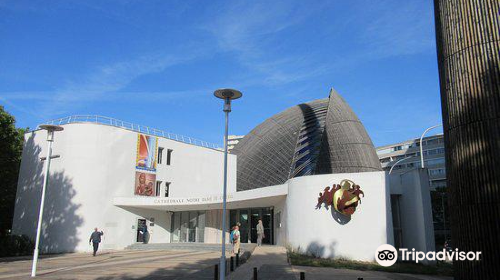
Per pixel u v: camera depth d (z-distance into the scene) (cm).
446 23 1188
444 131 1205
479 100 1080
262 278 1422
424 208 2230
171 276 1516
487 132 1055
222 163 4378
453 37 1159
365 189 2292
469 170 1077
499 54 1070
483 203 1039
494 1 1096
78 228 3212
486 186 1039
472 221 1055
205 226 3697
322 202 2370
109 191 3369
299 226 2456
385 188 2262
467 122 1095
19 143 4231
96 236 2697
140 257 2480
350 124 4456
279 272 1583
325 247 2303
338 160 4175
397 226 2373
